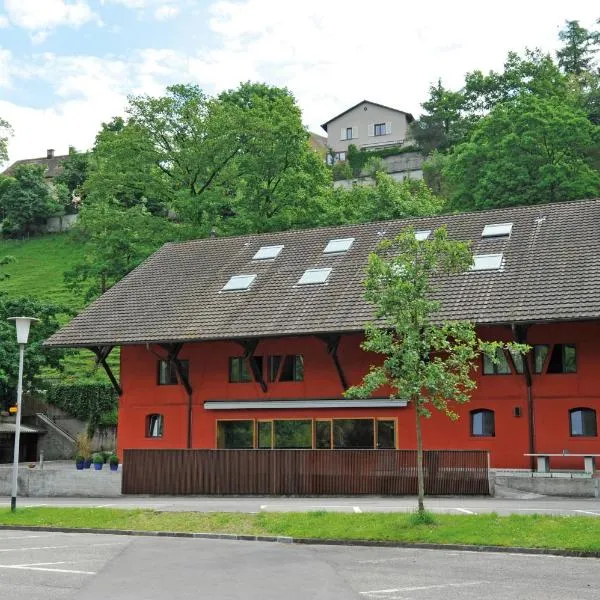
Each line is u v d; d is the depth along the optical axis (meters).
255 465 27.22
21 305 45.72
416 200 55.19
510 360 29.59
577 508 21.03
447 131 91.56
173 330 33.12
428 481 25.70
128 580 13.57
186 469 27.94
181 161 46.94
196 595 12.30
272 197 48.38
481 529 17.27
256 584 13.11
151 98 47.19
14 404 45.28
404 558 15.49
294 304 32.28
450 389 19.06
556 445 28.78
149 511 21.70
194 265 38.31
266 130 47.31
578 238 31.28
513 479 25.75
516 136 51.25
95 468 30.77
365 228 36.97
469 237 33.59
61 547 17.62
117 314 35.50
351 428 31.72
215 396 34.19
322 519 19.20
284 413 32.78
